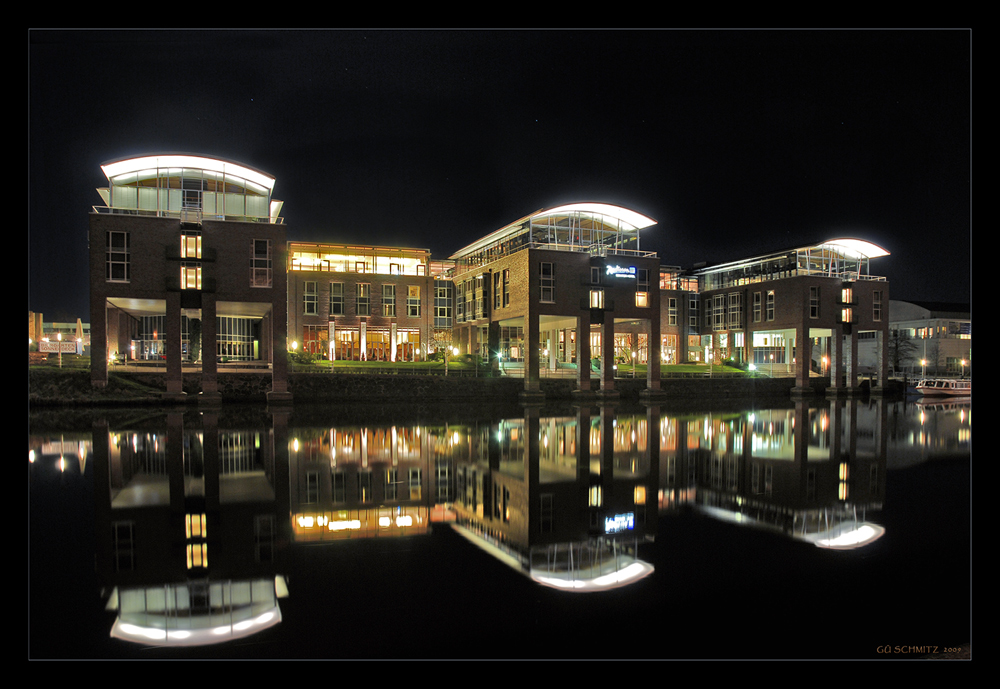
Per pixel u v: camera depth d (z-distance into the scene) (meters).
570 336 71.00
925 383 64.75
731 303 73.12
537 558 10.06
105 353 40.47
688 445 23.78
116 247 40.75
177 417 33.41
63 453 20.55
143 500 13.85
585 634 7.38
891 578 9.34
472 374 54.16
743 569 9.64
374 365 54.16
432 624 7.59
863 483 16.62
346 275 63.19
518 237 56.78
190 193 42.94
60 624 7.65
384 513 12.81
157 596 8.48
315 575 9.23
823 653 7.04
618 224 54.16
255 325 61.31
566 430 28.81
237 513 12.73
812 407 46.97
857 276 65.44
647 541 11.02
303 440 24.31
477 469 18.02
